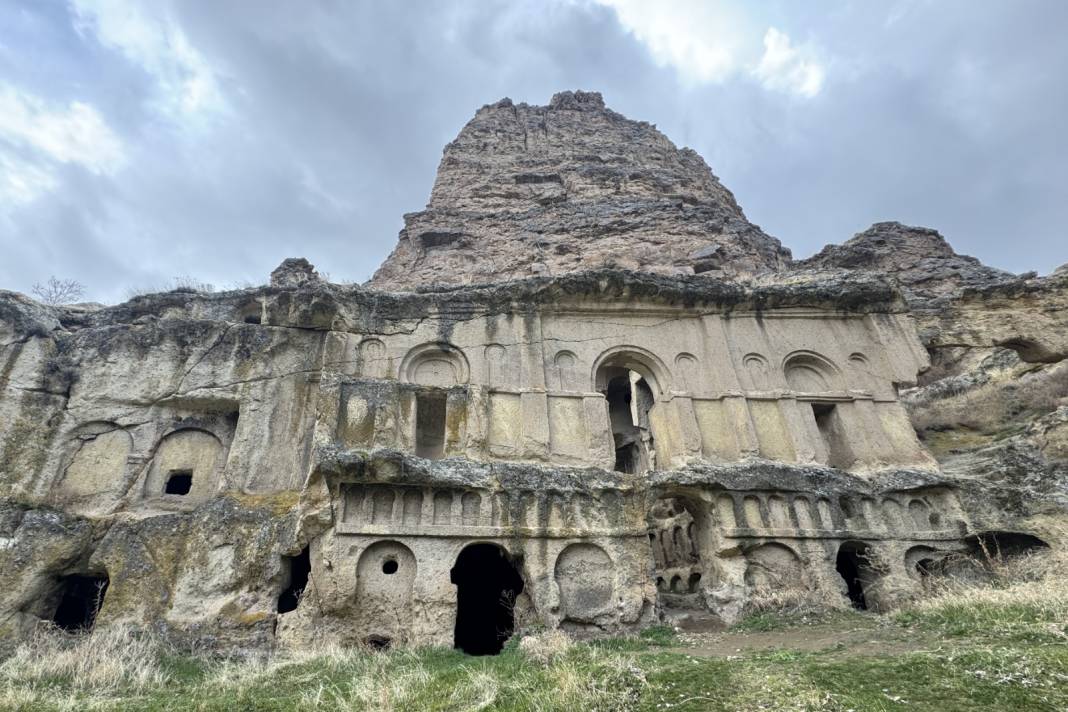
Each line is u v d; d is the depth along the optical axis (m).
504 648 14.99
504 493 17.08
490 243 43.72
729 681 9.52
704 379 20.94
